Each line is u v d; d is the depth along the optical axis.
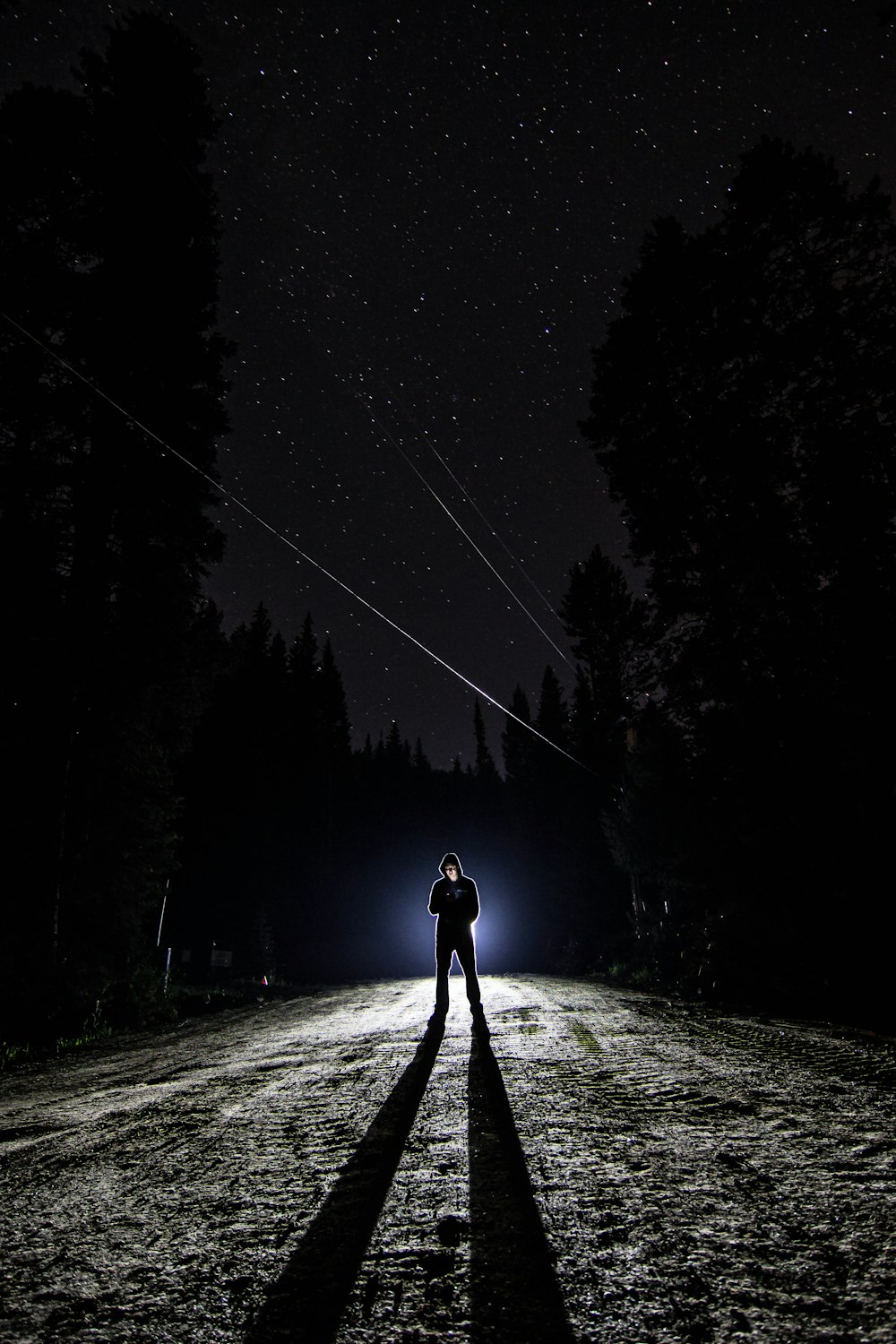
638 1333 1.40
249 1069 5.09
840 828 9.51
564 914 29.98
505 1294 1.60
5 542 10.71
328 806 45.88
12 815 10.34
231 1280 1.78
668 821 12.54
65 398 11.66
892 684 9.49
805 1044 4.77
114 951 11.05
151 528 12.46
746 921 10.14
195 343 13.67
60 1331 1.58
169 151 14.13
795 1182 2.15
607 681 25.53
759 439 11.87
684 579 13.10
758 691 11.25
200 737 37.94
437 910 6.00
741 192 12.55
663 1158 2.46
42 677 10.56
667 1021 6.35
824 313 11.60
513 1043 5.18
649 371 13.62
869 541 10.39
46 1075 6.27
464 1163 2.55
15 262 11.66
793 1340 1.33
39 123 12.27
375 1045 5.56
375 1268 1.78
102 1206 2.42
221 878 37.03
